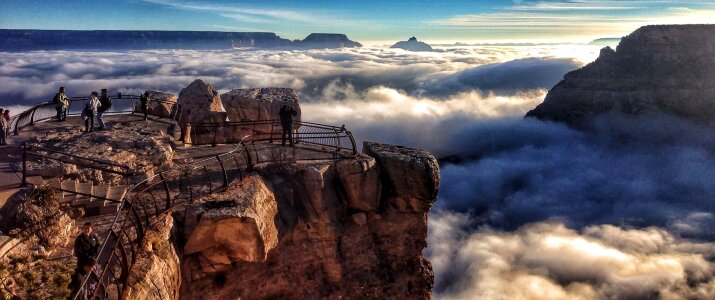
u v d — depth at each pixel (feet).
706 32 506.48
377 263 70.18
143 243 45.55
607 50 559.38
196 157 76.13
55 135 81.87
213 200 55.77
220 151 80.43
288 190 65.26
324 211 65.10
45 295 38.58
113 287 38.63
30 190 47.88
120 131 84.94
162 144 76.23
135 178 63.72
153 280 42.57
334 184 67.87
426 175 69.21
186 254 53.36
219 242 53.57
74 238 47.78
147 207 54.54
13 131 85.71
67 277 41.01
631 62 537.24
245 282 59.52
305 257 64.95
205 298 56.24
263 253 54.90
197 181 63.87
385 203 70.49
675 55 512.63
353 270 68.08
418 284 72.18
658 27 519.19
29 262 41.75
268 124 90.74
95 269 38.14
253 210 54.70
